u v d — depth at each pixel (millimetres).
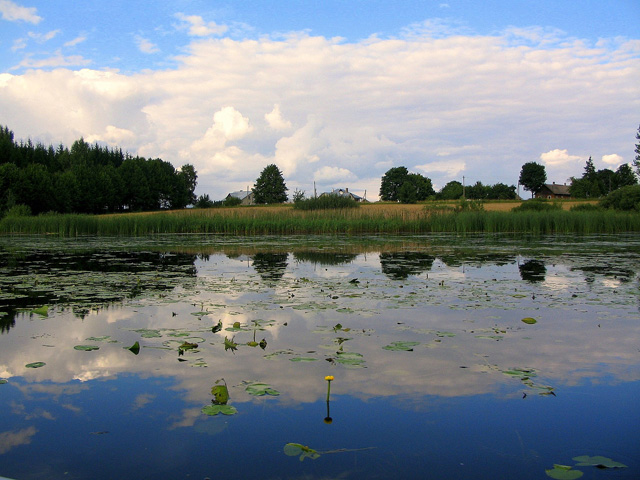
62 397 3254
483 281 7918
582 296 6629
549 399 3236
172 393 3314
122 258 12078
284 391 3338
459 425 2871
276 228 26609
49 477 2324
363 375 3633
